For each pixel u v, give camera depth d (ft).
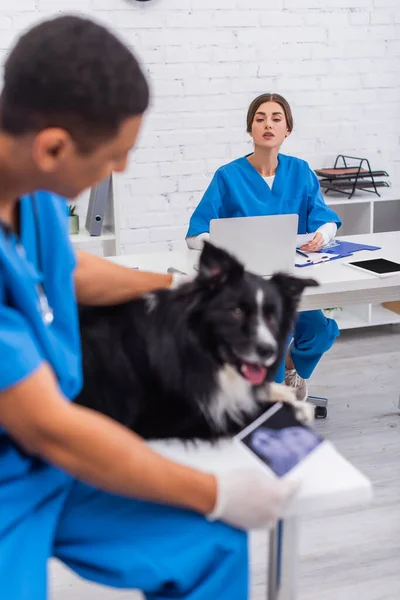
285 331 4.55
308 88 12.16
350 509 7.20
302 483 3.34
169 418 3.76
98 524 3.26
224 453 3.62
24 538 3.02
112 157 2.74
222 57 11.58
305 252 8.61
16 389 2.65
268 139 9.02
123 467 2.77
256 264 7.27
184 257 8.51
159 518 3.23
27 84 2.48
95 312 4.17
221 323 4.04
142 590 3.14
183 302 4.01
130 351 3.85
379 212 13.14
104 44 2.52
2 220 2.91
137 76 2.62
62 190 2.85
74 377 3.29
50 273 3.33
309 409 4.10
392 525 6.93
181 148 11.78
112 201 10.23
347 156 12.30
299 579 6.15
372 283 7.38
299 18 11.76
